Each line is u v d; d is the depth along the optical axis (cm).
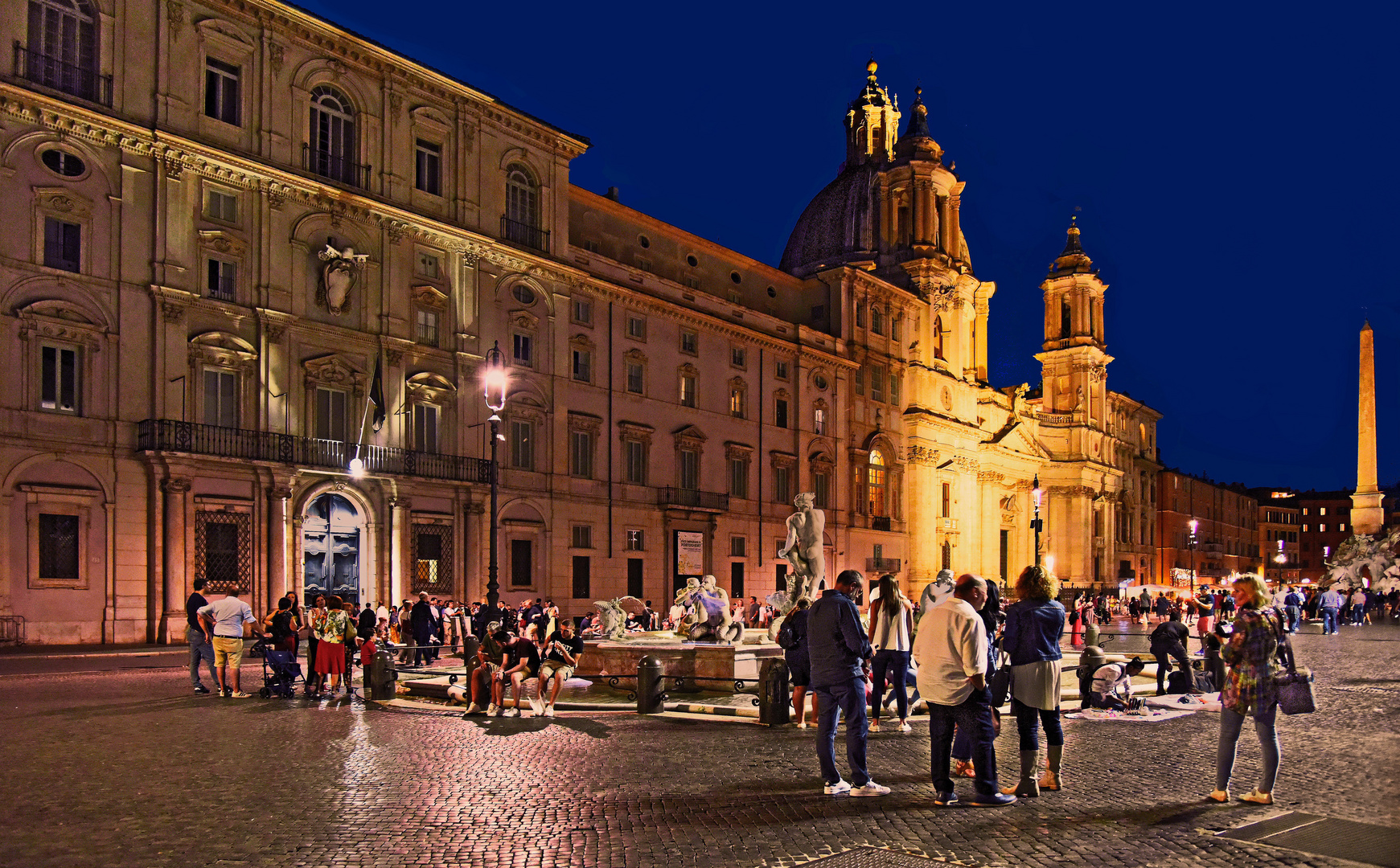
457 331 4194
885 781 1056
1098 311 9850
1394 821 877
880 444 6575
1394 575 5553
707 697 1859
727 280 5872
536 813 932
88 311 3191
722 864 765
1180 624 1859
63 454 3105
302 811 941
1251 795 949
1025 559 8675
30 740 1355
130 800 986
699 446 5256
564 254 4681
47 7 3191
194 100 3472
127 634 3194
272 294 3612
